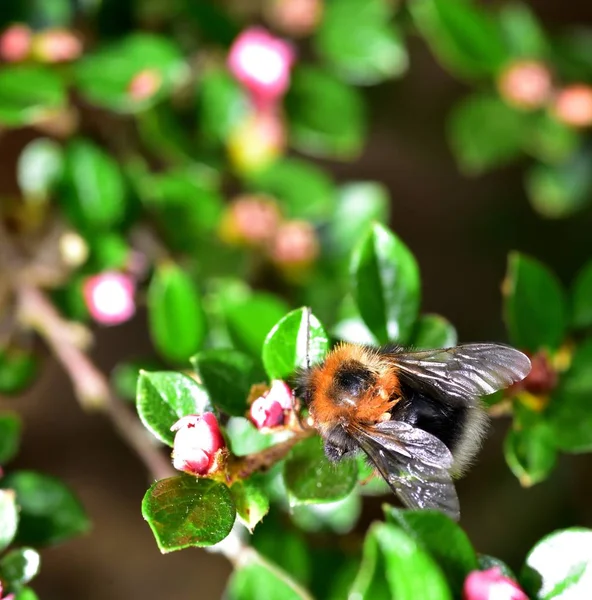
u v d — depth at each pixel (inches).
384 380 6.1
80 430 9.4
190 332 7.0
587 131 8.3
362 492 6.3
